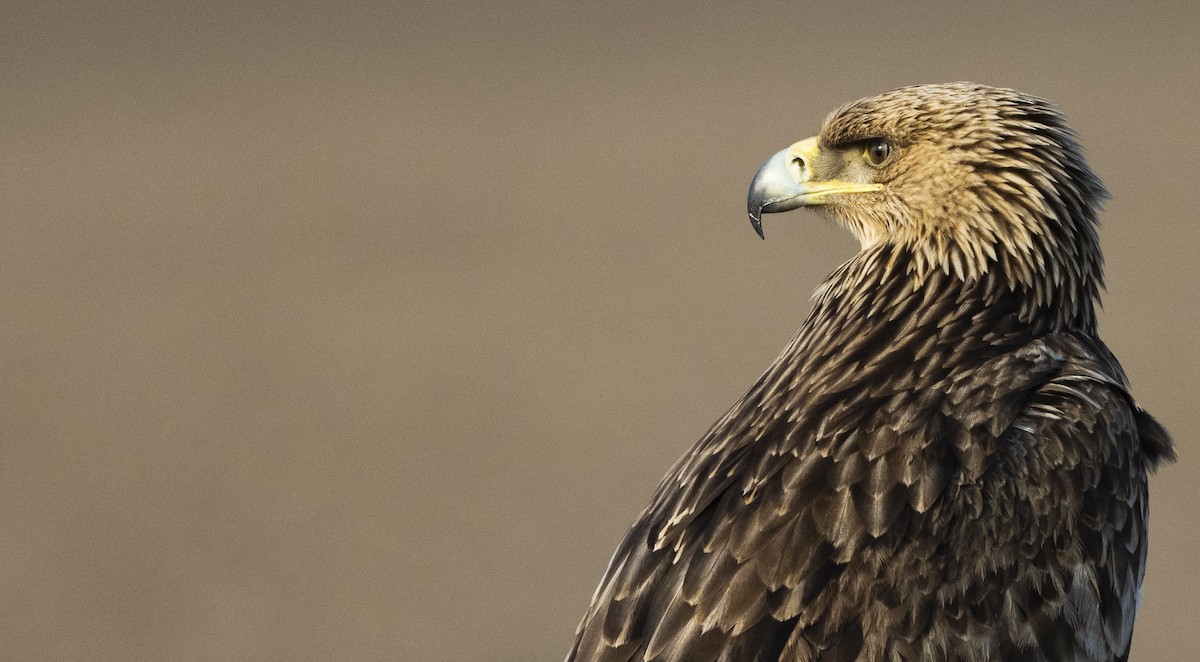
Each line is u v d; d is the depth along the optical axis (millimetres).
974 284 6105
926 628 4824
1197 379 18250
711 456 5484
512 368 20516
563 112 41031
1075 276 6172
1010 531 5023
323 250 27281
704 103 41125
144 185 33312
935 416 5277
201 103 42781
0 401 19688
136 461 17578
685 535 5145
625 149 36094
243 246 27750
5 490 16875
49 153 36719
